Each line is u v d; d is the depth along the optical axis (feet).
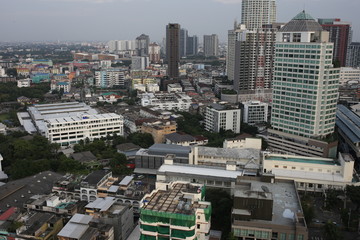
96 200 623.77
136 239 586.86
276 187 602.44
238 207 504.02
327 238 555.28
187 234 466.29
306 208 628.69
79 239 495.41
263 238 481.05
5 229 534.37
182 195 528.22
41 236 522.06
